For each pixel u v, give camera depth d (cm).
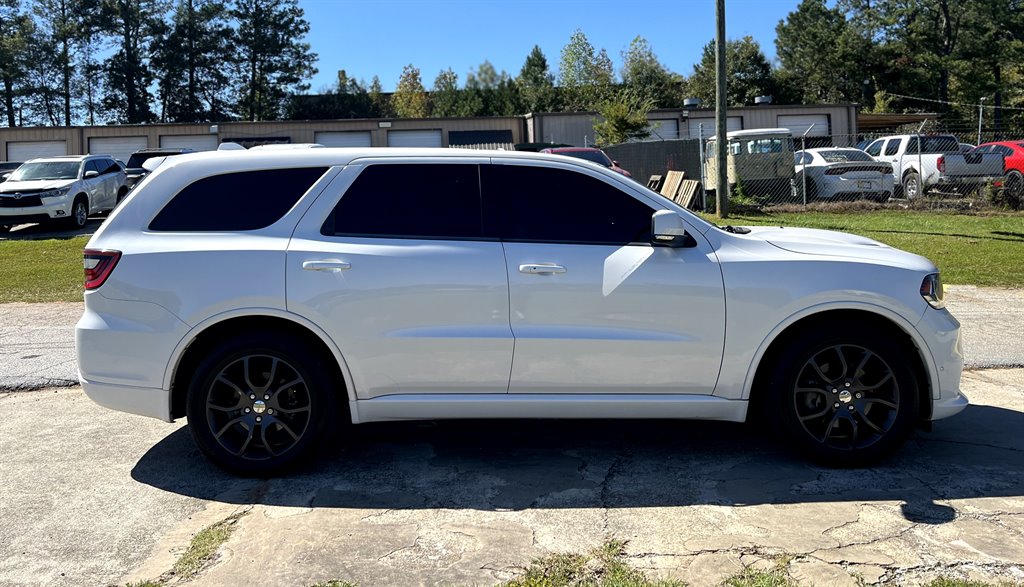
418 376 425
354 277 419
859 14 6794
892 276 432
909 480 422
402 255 422
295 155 444
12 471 447
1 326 890
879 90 6631
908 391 431
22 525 377
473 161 446
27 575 329
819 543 348
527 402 430
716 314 427
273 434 436
